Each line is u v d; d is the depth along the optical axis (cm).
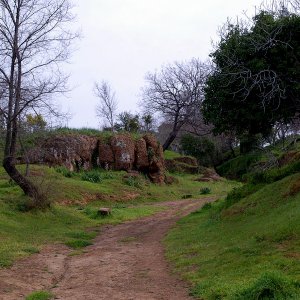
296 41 1484
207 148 5362
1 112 1952
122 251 1327
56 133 3291
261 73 1475
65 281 980
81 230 1784
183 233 1515
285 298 655
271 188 1512
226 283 795
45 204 1962
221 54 1565
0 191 2139
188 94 4234
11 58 1970
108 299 806
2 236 1455
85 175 3041
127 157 3469
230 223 1423
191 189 3619
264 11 1569
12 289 876
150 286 888
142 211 2341
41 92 2000
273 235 1043
